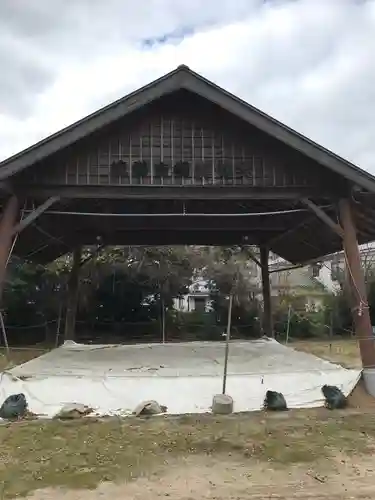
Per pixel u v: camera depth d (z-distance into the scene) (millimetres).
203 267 26875
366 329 8375
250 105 8289
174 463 4977
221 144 8812
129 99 8172
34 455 5199
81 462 4988
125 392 7434
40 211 8398
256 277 30625
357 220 10812
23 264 22828
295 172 8906
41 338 23297
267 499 4113
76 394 7375
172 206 11664
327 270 34719
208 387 7598
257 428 6219
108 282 24641
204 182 8688
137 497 4160
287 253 16344
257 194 8812
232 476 4641
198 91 8250
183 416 6840
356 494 4227
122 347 13086
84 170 8547
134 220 12828
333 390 7508
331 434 5977
